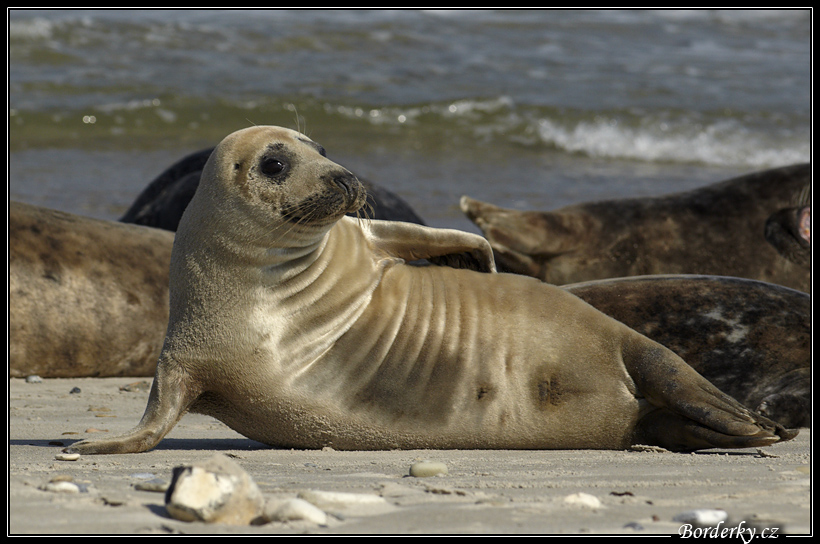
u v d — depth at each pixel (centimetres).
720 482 1383
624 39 11625
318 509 1098
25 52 8819
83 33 9506
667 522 1127
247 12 11181
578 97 8788
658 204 3503
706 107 8662
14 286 2677
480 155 7231
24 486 1223
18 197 5000
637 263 3409
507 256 3334
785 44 11800
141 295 2873
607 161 7375
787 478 1423
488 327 1769
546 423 1758
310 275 1712
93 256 2839
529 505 1193
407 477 1400
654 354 1761
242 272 1673
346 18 11238
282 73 8956
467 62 9906
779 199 3481
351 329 1731
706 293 2078
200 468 1094
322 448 1745
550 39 11281
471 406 1739
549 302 1811
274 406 1702
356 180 1670
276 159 1653
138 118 7612
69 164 6181
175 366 1688
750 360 2034
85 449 1569
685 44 11594
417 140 7625
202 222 1689
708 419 1684
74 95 7919
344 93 8481
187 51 9406
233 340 1670
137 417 2158
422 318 1759
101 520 1059
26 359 2697
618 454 1706
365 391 1723
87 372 2809
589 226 3416
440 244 1864
